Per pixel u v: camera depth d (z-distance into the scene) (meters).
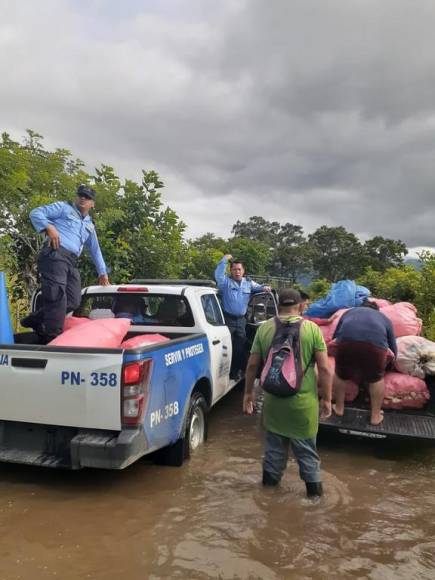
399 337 5.95
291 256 54.97
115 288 5.85
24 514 3.75
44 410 3.91
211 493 4.18
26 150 8.32
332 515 3.87
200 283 6.86
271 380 4.03
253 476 4.57
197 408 5.23
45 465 3.88
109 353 3.78
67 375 3.85
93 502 3.96
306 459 4.12
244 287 7.32
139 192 9.61
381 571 3.14
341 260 54.53
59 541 3.38
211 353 5.55
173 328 5.62
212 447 5.32
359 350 5.08
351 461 5.13
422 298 11.84
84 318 5.60
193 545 3.37
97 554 3.23
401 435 5.03
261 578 3.03
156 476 4.49
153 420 4.00
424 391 5.41
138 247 9.45
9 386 3.98
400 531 3.66
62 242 5.22
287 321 4.20
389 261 53.50
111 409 3.77
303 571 3.11
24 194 8.06
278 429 4.18
